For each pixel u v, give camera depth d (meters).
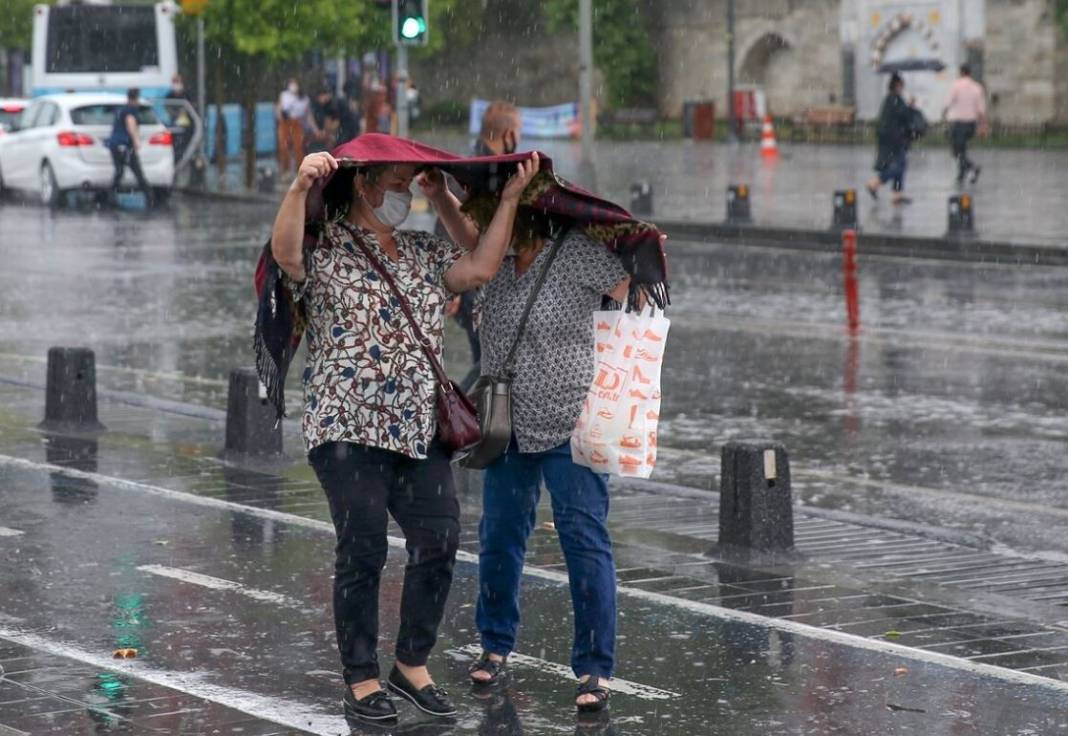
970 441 19.92
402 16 37.91
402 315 9.84
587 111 51.41
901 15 91.31
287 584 13.10
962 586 13.51
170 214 53.91
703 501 16.73
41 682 10.57
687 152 78.94
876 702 10.27
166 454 18.53
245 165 64.44
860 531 15.56
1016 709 10.13
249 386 18.05
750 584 13.34
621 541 14.88
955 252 40.53
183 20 73.12
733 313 30.89
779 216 48.00
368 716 9.89
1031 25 88.25
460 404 10.02
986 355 25.92
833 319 30.02
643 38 104.50
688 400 22.59
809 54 99.31
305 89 80.38
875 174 62.62
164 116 64.25
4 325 29.72
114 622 12.02
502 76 111.56
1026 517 16.41
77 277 36.62
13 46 93.50
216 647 11.41
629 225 10.10
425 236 10.16
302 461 18.20
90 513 15.58
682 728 9.79
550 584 13.18
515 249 10.44
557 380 10.31
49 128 55.38
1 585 13.04
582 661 10.23
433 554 10.03
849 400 22.48
